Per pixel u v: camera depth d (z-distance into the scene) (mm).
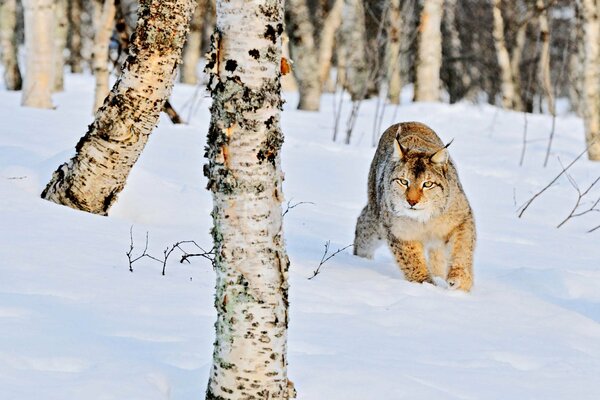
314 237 12008
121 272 8656
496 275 10898
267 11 5715
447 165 10109
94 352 6469
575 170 19906
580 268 11594
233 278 5684
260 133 5699
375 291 9430
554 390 6789
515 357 7586
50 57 22891
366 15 37156
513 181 18641
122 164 10570
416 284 9922
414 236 10141
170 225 11125
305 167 17562
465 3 49031
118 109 10312
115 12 20531
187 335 7129
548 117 28469
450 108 28250
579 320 8953
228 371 5695
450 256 10125
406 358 7230
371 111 27859
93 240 9586
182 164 15547
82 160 10578
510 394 6609
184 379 6219
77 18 44594
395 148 10195
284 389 5797
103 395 5734
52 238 9406
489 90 49844
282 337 5770
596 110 21250
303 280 9430
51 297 7664
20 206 10352
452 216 10094
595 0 21297
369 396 6203
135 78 10227
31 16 22625
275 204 5777
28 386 5758
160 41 10141
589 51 21203
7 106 21609
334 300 8914
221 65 5742
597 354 7977
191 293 8312
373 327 8070
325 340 7438
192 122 22250
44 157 13273
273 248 5746
